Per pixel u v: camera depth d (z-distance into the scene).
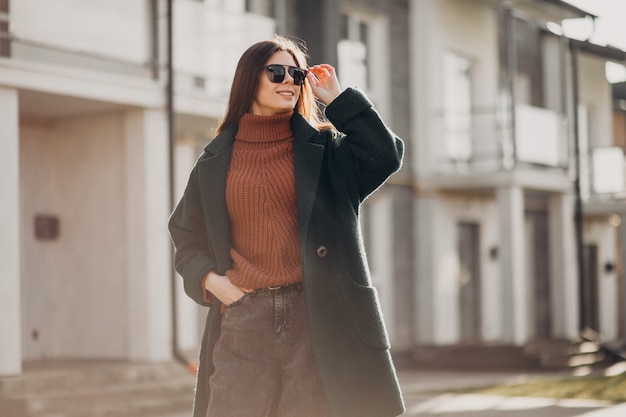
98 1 12.67
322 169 3.67
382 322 3.62
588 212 23.78
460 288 21.20
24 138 13.52
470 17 21.17
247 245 3.64
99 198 13.52
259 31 14.66
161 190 13.27
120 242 13.36
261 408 3.61
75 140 13.72
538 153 20.59
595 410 11.08
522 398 12.71
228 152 3.69
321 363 3.52
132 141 13.21
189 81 14.16
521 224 19.70
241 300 3.62
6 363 11.25
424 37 20.20
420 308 20.20
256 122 3.68
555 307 21.73
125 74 13.62
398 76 19.94
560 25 21.75
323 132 3.77
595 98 25.95
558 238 21.70
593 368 19.91
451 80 20.83
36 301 13.53
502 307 19.62
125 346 13.34
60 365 12.53
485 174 19.70
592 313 26.20
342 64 18.69
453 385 15.22
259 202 3.61
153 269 13.18
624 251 23.64
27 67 11.47
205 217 3.69
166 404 11.72
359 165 3.69
